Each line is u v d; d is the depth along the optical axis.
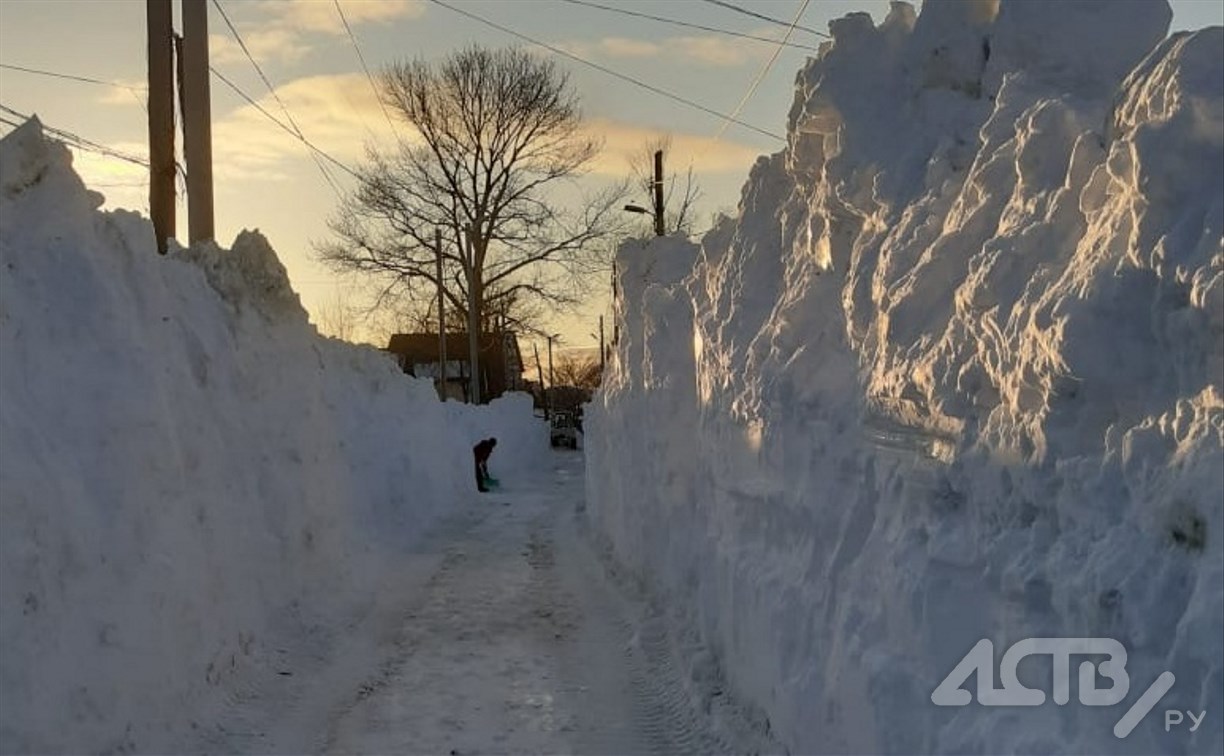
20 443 5.74
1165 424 3.24
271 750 6.82
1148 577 3.13
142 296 7.93
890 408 4.97
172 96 12.55
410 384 19.98
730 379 7.98
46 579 5.55
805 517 6.07
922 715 4.21
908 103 6.27
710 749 6.84
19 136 6.79
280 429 10.76
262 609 9.25
